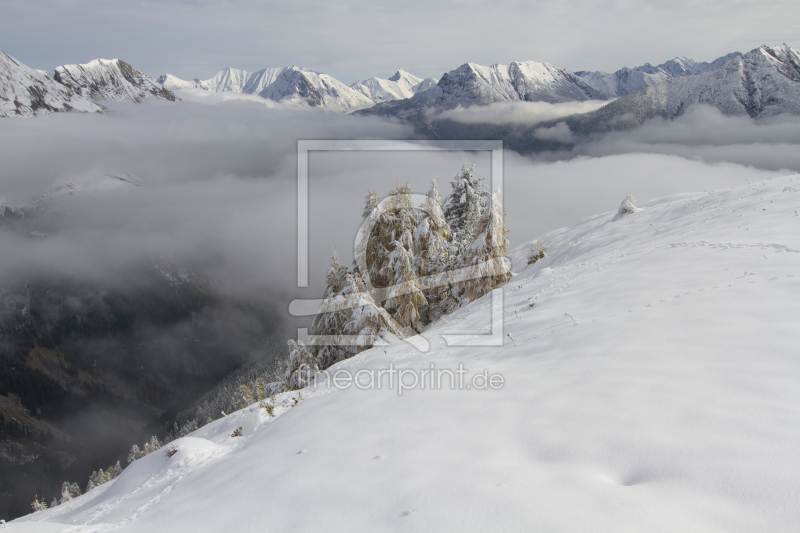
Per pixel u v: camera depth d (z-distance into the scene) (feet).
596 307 25.79
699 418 11.83
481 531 9.11
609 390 14.65
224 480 17.26
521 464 11.79
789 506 8.18
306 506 12.19
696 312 19.63
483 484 11.04
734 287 21.57
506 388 17.65
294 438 19.34
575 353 19.29
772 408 11.58
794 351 14.33
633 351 17.37
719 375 13.89
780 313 17.40
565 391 15.58
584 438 12.28
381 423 17.70
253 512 12.85
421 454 13.67
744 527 7.91
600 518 8.77
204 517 13.70
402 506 10.84
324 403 24.66
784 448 9.89
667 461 10.39
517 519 9.25
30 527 20.10
